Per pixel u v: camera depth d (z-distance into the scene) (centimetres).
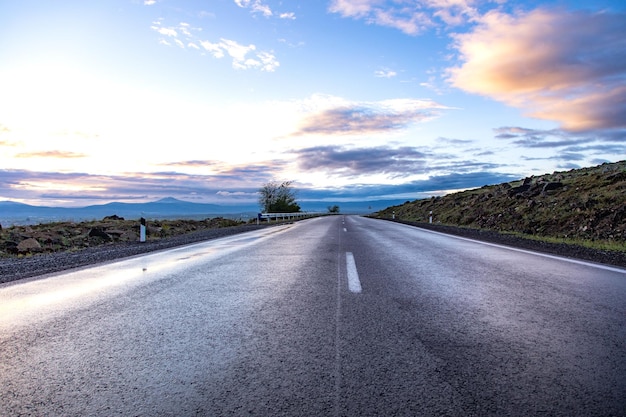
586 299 461
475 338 322
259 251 1011
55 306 454
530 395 222
